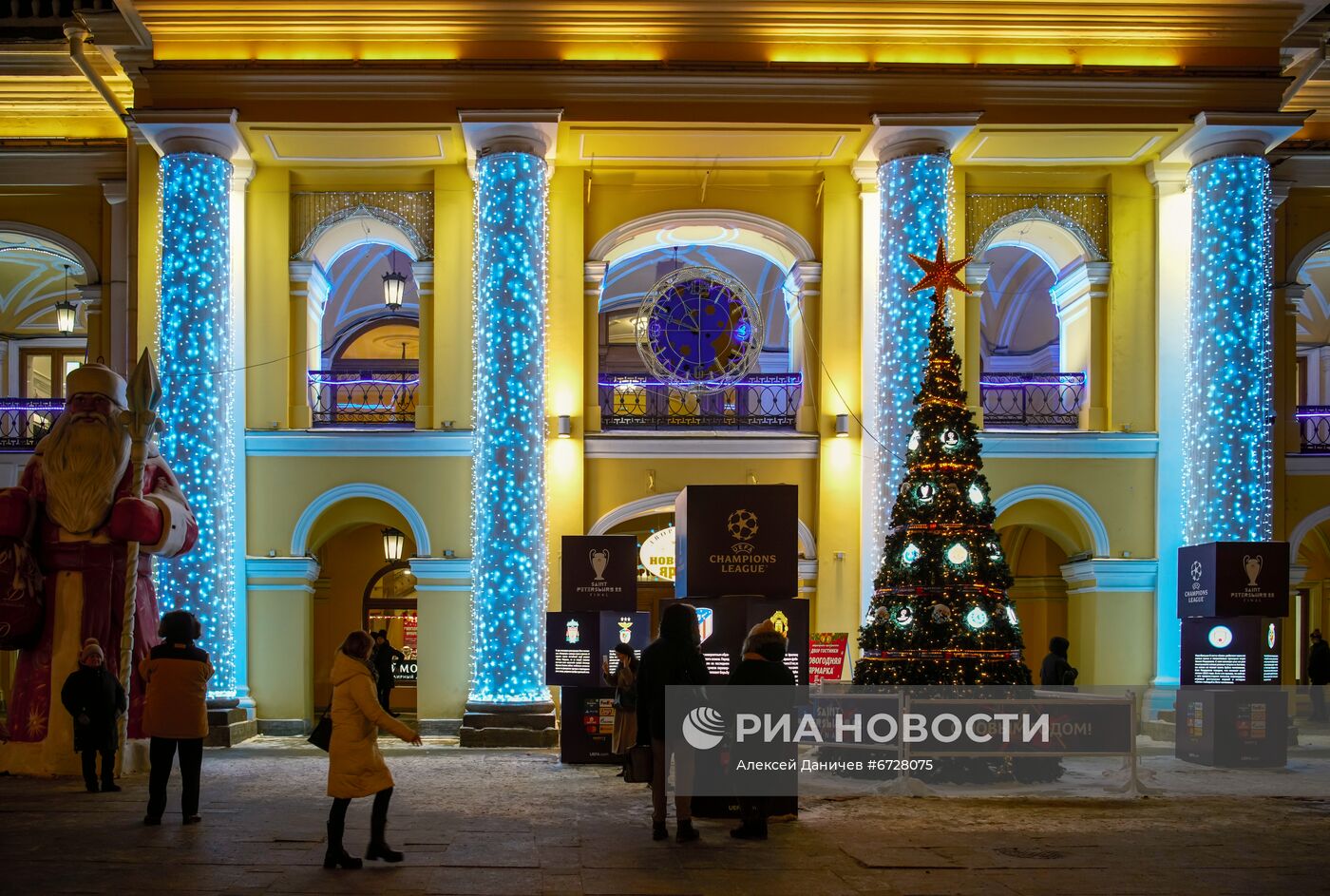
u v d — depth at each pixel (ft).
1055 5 60.03
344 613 77.00
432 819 35.14
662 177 66.74
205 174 60.34
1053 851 30.83
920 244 61.05
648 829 33.60
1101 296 66.54
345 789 27.89
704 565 37.29
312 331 66.80
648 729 32.01
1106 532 65.21
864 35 60.90
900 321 61.00
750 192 67.00
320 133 61.11
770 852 30.45
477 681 59.52
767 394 68.23
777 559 37.35
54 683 45.85
